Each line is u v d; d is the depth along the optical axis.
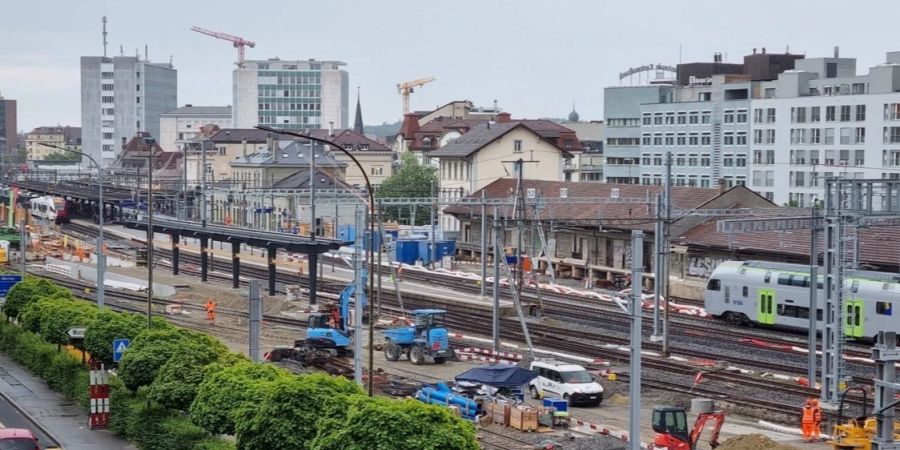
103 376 63.72
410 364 83.94
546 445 57.19
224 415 51.03
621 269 135.12
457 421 40.28
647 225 130.88
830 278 69.62
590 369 80.75
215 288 128.38
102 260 85.94
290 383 46.25
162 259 162.38
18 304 88.56
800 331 97.38
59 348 77.94
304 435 45.12
